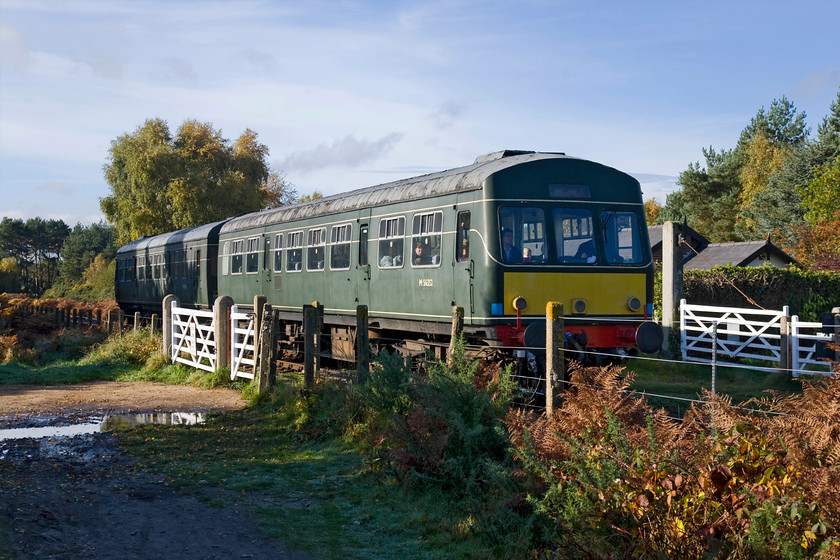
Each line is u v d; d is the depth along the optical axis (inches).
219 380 594.6
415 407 337.7
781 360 561.9
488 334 466.9
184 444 391.9
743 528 189.3
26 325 1103.6
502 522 244.8
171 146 1815.9
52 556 231.0
